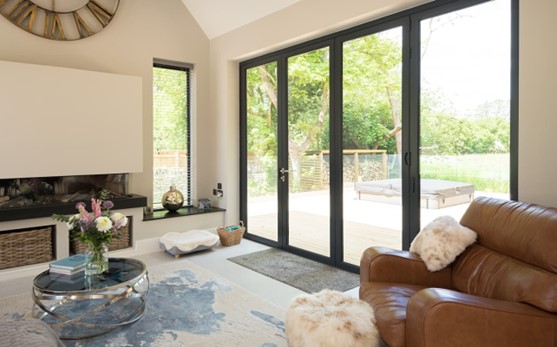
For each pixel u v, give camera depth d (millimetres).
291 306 2012
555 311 1695
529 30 2543
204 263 4184
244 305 3057
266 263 4191
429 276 2426
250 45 4770
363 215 3848
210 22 5184
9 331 1622
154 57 4953
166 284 3508
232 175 5340
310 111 4359
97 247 2697
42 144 3875
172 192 5035
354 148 3902
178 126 5371
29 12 4059
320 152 4262
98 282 2553
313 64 4281
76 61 4367
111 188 4594
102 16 4496
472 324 1657
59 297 2391
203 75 5426
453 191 3129
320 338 1748
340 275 3814
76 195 4328
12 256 3775
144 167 4914
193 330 2625
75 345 2408
